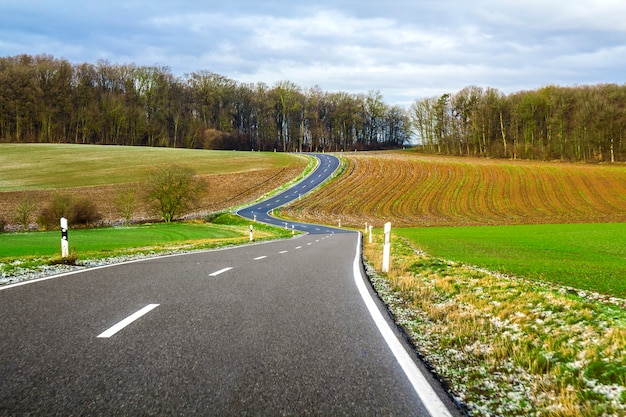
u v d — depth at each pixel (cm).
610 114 9875
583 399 380
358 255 1852
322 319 655
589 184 7881
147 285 945
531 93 11975
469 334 589
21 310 686
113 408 340
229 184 9375
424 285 1026
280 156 12444
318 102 17662
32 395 362
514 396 390
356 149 18012
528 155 11819
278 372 428
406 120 15662
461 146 14075
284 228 5525
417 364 461
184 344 512
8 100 12412
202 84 15988
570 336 577
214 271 1198
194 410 340
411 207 7650
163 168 6456
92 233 4156
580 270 1528
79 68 14138
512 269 1539
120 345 504
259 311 699
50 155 10738
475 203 7625
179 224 6022
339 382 406
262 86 17162
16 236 3662
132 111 14312
